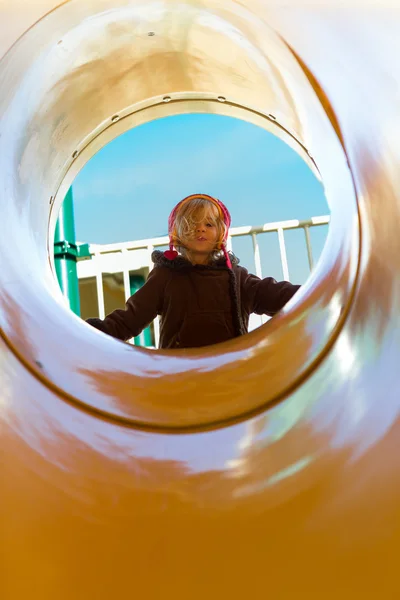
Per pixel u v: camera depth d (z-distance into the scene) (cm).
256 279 319
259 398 224
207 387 235
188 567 152
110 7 260
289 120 300
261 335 262
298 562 149
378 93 230
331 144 250
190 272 311
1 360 199
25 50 239
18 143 254
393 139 218
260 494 173
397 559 143
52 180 305
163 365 250
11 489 165
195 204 313
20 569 148
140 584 148
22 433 183
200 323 303
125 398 223
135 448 200
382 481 161
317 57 248
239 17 259
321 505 162
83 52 268
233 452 200
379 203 222
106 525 162
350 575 143
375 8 250
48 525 159
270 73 273
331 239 265
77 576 149
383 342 201
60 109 281
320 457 180
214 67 302
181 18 269
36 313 229
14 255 239
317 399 208
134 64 296
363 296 221
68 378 215
